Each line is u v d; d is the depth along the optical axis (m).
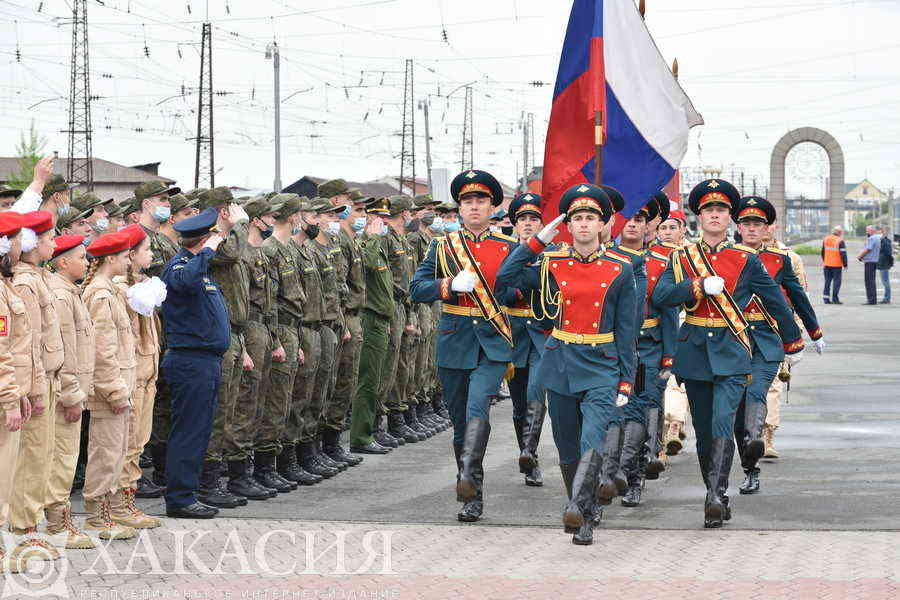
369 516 9.45
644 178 11.28
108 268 8.75
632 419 10.02
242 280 10.12
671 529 8.91
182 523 9.20
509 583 7.34
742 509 9.65
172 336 9.35
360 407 12.70
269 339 10.42
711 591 7.07
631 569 7.65
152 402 9.36
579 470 8.32
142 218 10.63
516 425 11.20
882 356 21.78
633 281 8.54
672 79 11.56
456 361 9.44
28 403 7.59
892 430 13.68
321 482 11.09
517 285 8.88
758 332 10.14
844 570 7.49
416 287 9.48
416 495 10.38
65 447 8.38
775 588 7.11
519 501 10.05
